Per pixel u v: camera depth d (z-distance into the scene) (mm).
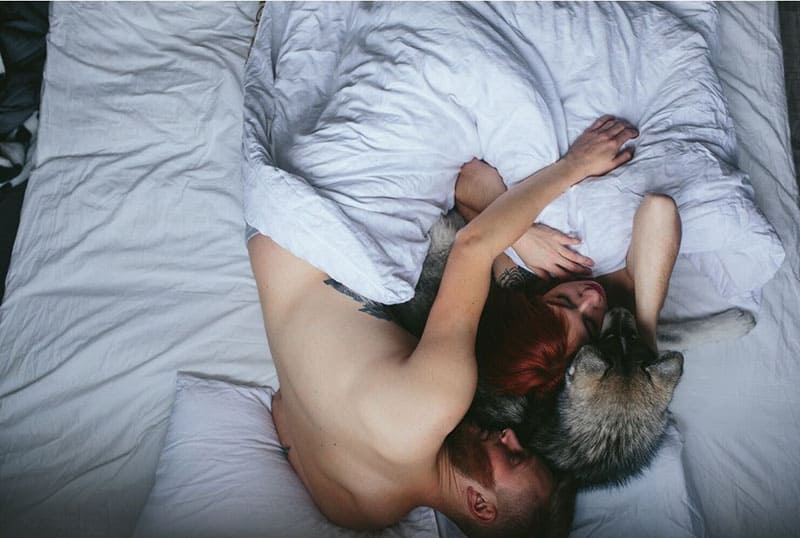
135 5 1390
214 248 1209
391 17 1120
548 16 1148
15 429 1087
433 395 903
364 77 1089
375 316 1000
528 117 1076
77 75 1340
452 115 1078
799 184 1397
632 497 988
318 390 980
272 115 1155
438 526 1005
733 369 1084
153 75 1339
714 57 1263
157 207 1233
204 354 1133
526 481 978
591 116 1125
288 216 986
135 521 1041
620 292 1074
